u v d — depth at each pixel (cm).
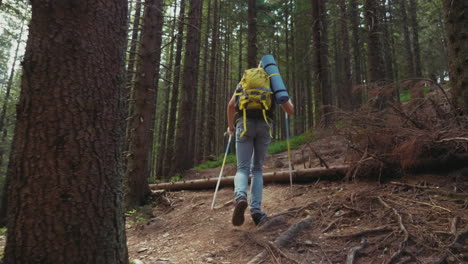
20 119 158
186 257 256
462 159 296
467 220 219
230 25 1805
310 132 435
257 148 310
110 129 173
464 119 311
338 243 233
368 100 374
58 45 159
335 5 1182
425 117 349
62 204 151
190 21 1031
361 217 268
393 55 1476
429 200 264
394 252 202
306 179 416
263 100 293
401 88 373
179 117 1031
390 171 335
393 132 331
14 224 152
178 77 1284
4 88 2277
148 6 514
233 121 337
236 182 289
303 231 263
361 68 1984
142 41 525
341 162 434
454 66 346
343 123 375
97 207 161
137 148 504
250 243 262
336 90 1919
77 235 153
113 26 180
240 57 2081
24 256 148
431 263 183
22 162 154
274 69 311
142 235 359
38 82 156
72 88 158
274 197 385
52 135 153
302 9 1454
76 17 163
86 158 159
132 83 533
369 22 694
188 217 392
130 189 490
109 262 164
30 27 164
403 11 1428
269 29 1903
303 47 1692
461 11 345
